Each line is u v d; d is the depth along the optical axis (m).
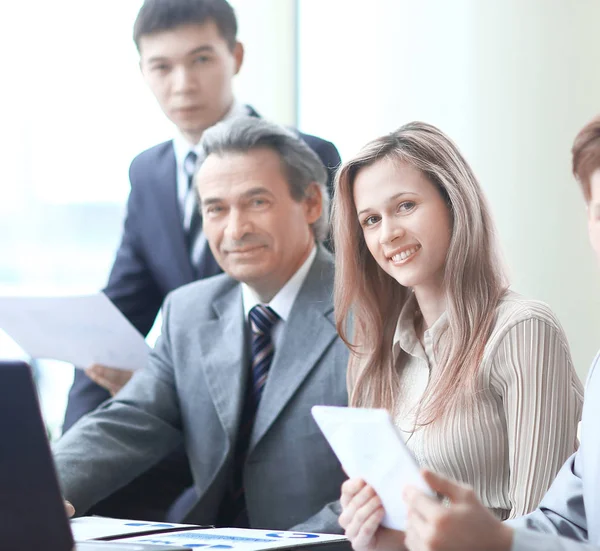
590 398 1.46
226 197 2.26
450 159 1.83
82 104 4.33
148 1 2.86
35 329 2.51
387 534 1.40
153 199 2.91
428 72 3.66
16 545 1.23
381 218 1.85
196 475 2.30
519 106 3.52
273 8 3.79
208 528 1.68
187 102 2.84
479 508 1.14
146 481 2.57
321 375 2.17
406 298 1.95
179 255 2.87
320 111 3.82
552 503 1.50
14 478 1.22
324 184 2.39
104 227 4.36
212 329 2.34
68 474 2.20
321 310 2.24
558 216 3.47
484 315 1.80
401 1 3.68
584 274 3.44
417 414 1.80
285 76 3.80
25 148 4.35
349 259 1.94
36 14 4.30
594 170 1.29
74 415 2.89
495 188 3.55
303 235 2.31
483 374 1.76
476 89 3.58
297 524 2.13
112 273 2.99
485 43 3.56
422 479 1.17
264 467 2.17
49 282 4.38
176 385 2.37
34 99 4.33
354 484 1.39
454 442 1.75
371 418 1.24
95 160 4.34
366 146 1.88
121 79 4.31
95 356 2.51
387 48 3.71
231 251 2.27
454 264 1.81
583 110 3.45
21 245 4.37
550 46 3.47
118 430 2.31
